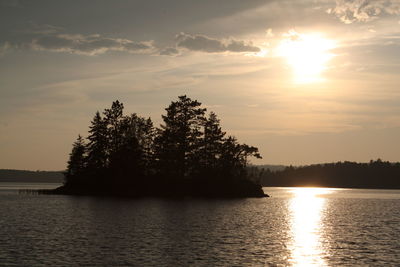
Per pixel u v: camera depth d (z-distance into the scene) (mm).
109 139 134250
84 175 133625
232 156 138000
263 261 35000
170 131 131250
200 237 46344
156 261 34344
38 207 81375
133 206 86625
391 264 34625
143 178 131000
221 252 38156
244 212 79875
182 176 132500
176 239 44625
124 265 32906
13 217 62250
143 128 143000
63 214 67750
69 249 38031
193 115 133000
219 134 136500
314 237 48594
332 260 35844
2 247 38281
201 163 134875
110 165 130750
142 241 42938
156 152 132625
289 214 79250
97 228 51688
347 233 52594
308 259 36125
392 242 45281
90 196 122312
